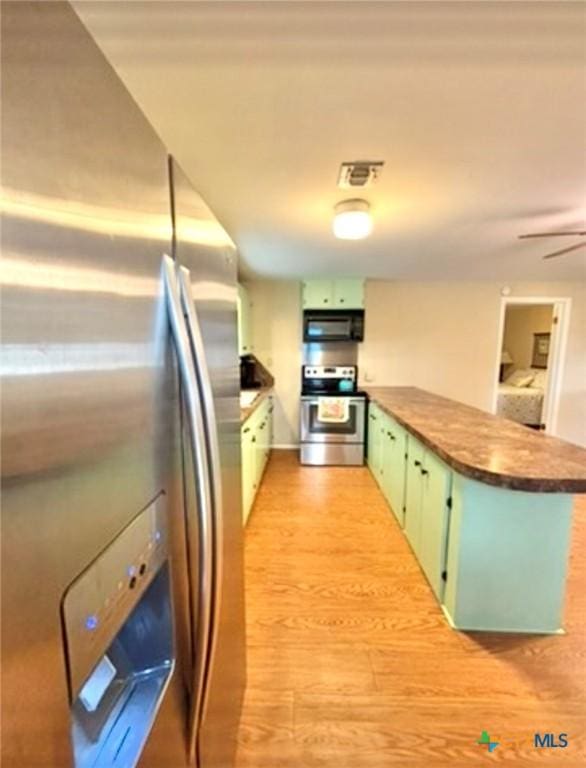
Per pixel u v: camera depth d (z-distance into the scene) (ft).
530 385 22.36
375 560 8.08
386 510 10.51
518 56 3.56
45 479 1.35
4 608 1.20
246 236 9.29
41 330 1.34
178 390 2.44
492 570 5.99
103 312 1.69
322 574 7.60
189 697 2.60
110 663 2.23
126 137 1.90
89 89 1.61
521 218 8.07
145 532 2.06
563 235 9.06
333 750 4.31
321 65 3.69
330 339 14.97
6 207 1.20
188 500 2.63
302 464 14.39
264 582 7.35
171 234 2.45
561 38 3.36
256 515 10.20
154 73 3.76
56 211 1.41
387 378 15.94
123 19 3.10
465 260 11.89
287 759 4.23
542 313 23.95
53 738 1.40
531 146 5.22
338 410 14.12
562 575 5.93
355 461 14.32
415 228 8.72
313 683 5.14
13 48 1.24
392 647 5.75
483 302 15.57
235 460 4.28
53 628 1.39
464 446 6.29
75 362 1.51
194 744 2.70
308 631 6.08
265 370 16.10
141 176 2.05
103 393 1.68
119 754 1.87
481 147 5.23
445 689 5.06
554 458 5.63
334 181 6.28
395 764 4.18
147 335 2.09
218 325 3.57
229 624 3.96
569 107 4.35
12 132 1.23
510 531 5.90
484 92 4.10
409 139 5.04
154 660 2.38
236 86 3.98
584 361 15.64
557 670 5.35
